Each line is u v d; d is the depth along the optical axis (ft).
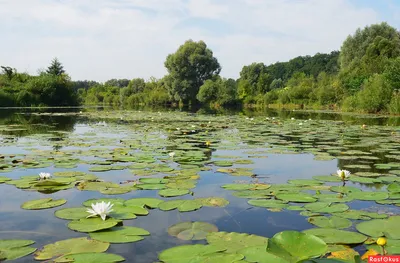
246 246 6.82
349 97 76.95
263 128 33.73
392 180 12.75
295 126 36.06
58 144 21.57
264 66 174.81
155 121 44.47
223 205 9.79
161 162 16.17
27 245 7.00
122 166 15.05
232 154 19.12
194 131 30.73
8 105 97.40
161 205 9.66
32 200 10.07
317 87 111.45
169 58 131.03
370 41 99.30
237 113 71.05
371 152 19.56
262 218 8.82
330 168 15.44
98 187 11.50
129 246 7.07
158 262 6.31
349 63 100.32
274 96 131.44
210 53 131.54
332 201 10.07
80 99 151.43
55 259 6.29
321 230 7.82
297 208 9.48
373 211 9.29
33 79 111.96
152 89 171.01
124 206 9.46
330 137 26.40
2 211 9.23
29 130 31.40
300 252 5.51
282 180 13.15
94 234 7.54
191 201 10.03
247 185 12.05
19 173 13.80
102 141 23.03
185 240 7.38
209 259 6.20
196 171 14.30
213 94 124.57
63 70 137.28
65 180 12.31
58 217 8.52
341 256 6.43
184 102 134.41
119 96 180.24
